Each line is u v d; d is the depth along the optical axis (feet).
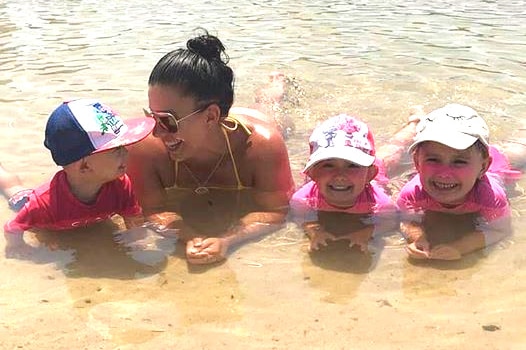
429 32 11.10
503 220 5.33
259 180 5.75
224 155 5.71
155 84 5.22
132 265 4.83
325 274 4.68
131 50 10.02
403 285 4.53
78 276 4.67
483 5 13.43
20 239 5.15
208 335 4.02
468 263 4.78
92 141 5.02
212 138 5.52
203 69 5.21
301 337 4.00
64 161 5.09
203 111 5.27
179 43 10.41
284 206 5.66
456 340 3.94
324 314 4.21
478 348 3.87
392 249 5.02
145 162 5.68
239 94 8.10
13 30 11.53
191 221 5.43
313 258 4.90
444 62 9.30
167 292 4.47
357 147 5.37
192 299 4.39
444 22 11.84
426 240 5.05
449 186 5.36
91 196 5.33
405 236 5.20
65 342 3.97
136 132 5.18
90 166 5.08
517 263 4.75
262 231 5.25
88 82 8.46
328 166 5.36
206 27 11.64
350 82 8.57
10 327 4.10
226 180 5.86
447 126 5.34
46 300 4.38
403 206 5.59
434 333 4.01
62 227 5.31
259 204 5.70
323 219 5.47
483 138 5.34
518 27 11.31
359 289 4.49
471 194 5.49
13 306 4.31
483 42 10.32
